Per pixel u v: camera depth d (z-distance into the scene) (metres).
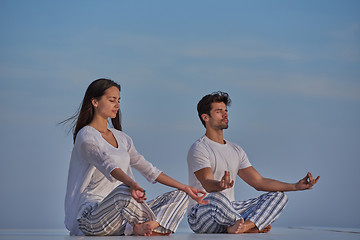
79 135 5.33
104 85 5.57
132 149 5.70
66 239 4.55
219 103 6.62
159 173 5.58
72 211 5.31
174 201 5.25
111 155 5.34
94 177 5.35
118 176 5.03
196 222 5.98
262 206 6.02
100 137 5.37
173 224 5.19
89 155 5.22
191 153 6.49
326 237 5.04
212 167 6.48
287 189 6.43
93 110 5.59
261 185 6.58
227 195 6.45
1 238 4.88
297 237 4.97
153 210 5.20
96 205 5.12
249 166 6.69
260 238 4.68
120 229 5.18
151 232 5.08
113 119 5.96
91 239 4.51
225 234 5.61
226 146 6.60
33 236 5.34
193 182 6.47
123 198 4.98
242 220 5.79
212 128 6.62
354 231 6.77
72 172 5.38
